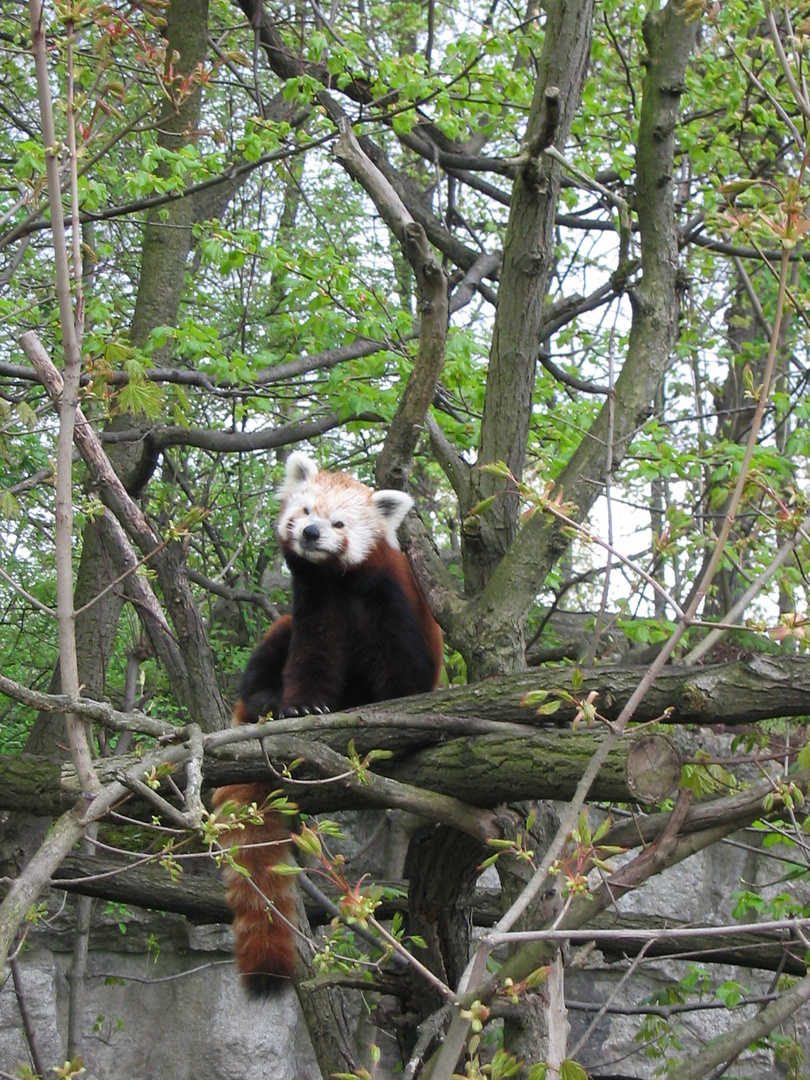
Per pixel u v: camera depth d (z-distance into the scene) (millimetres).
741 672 3959
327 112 8266
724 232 3645
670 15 5828
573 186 10156
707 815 3992
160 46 3865
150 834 5875
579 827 3227
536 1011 4406
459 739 4367
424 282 5082
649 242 5797
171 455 10070
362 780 3855
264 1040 9008
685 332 9711
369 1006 7500
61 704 3078
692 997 9008
